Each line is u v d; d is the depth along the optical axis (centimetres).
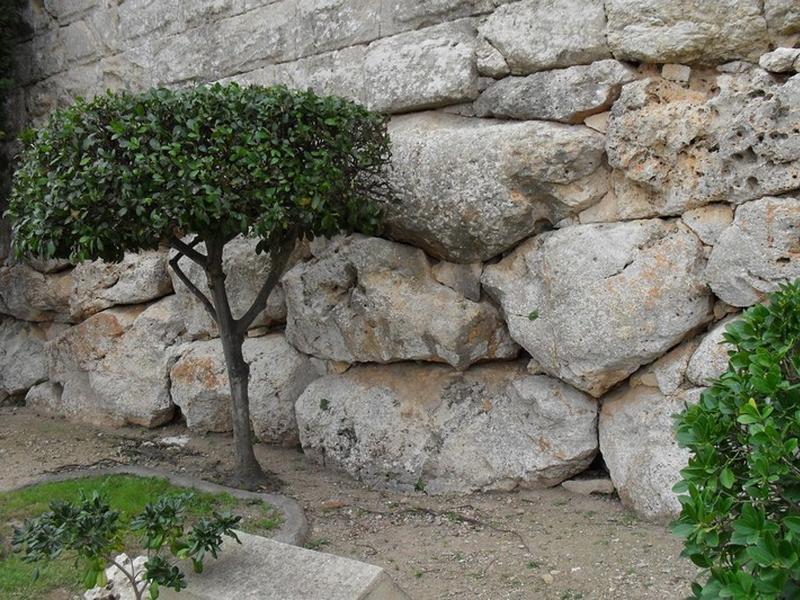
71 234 417
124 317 649
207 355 589
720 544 217
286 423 548
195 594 283
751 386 227
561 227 444
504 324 476
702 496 220
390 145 462
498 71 462
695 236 404
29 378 745
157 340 625
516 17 452
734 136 383
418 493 469
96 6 694
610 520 411
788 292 255
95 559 284
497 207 439
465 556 387
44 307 727
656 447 404
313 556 294
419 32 495
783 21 379
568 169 427
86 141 408
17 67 779
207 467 526
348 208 443
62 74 738
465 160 445
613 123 419
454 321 469
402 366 508
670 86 414
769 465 205
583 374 425
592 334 417
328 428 510
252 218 418
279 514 428
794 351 239
